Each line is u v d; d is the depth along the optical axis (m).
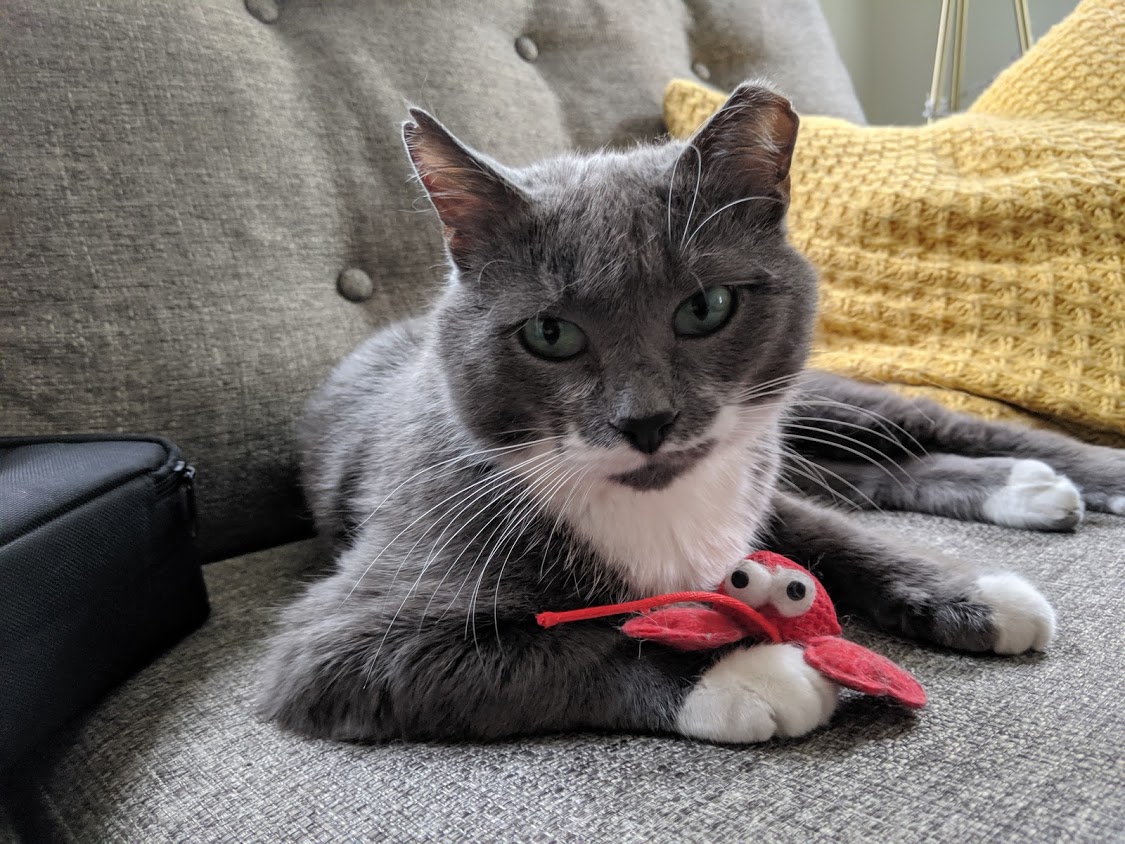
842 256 0.41
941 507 0.34
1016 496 0.32
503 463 0.26
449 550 0.25
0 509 0.22
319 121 0.39
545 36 0.49
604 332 0.24
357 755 0.21
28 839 0.22
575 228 0.24
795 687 0.20
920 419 0.36
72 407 0.32
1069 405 0.36
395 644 0.23
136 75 0.34
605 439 0.23
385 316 0.40
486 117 0.43
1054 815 0.17
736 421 0.25
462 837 0.18
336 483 0.33
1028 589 0.24
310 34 0.40
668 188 0.25
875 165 0.41
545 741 0.21
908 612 0.25
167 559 0.27
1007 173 0.38
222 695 0.25
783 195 0.26
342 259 0.40
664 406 0.23
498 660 0.22
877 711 0.21
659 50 0.52
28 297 0.31
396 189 0.40
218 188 0.35
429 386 0.28
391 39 0.42
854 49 0.83
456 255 0.26
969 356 0.38
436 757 0.21
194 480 0.32
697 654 0.22
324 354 0.38
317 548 0.36
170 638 0.28
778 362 0.26
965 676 0.22
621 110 0.49
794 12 0.58
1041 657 0.23
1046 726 0.20
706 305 0.24
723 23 0.55
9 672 0.21
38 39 0.32
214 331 0.34
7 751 0.21
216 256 0.35
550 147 0.46
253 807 0.19
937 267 0.39
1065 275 0.36
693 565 0.26
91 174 0.32
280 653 0.24
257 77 0.37
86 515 0.23
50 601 0.22
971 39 0.77
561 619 0.23
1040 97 0.41
